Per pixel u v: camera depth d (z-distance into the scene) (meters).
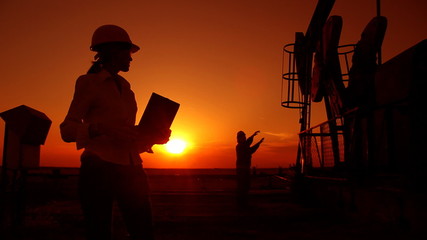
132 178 2.31
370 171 5.78
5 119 6.23
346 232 5.34
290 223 6.71
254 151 9.64
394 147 5.27
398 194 4.59
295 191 9.64
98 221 2.16
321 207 8.36
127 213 2.35
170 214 7.75
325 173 8.22
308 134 9.33
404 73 4.55
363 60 7.13
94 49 2.43
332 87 8.39
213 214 7.68
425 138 4.27
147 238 2.35
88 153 2.21
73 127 2.13
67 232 6.04
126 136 2.12
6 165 6.19
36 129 6.36
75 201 10.24
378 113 5.75
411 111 4.39
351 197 6.49
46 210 8.23
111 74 2.42
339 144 7.60
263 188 14.76
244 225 6.63
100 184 2.18
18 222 6.41
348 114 6.32
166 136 2.35
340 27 8.26
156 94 2.32
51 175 7.31
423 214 4.33
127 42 2.42
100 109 2.29
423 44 4.32
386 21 6.82
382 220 5.37
